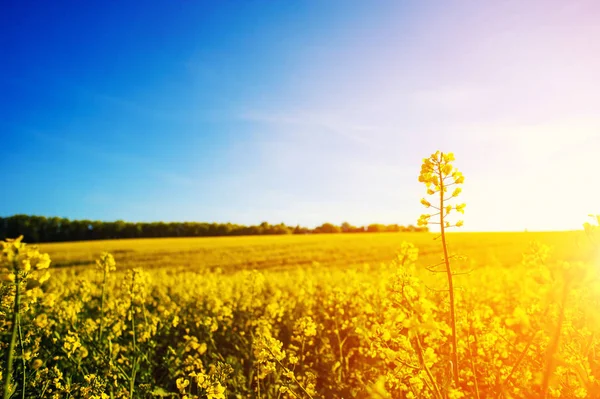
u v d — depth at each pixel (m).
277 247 41.19
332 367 5.42
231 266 29.47
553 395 3.14
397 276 2.86
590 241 1.91
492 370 3.85
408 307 2.66
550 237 45.00
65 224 71.62
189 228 77.94
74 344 4.86
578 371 2.52
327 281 13.45
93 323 5.98
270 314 7.45
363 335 5.12
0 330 3.46
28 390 4.03
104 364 4.99
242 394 4.93
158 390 4.64
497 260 26.05
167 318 7.54
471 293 7.88
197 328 7.67
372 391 2.59
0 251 2.70
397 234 62.38
